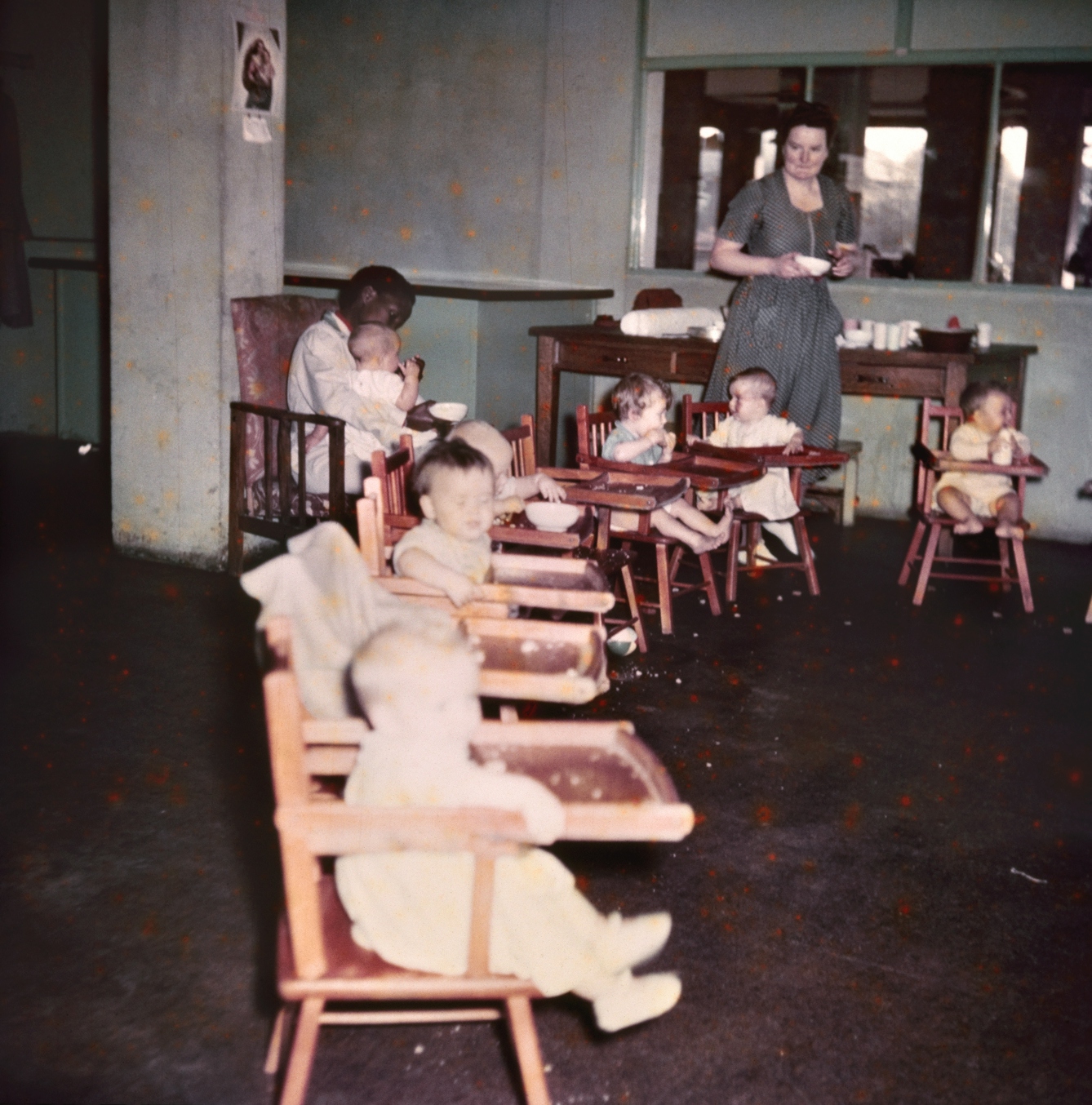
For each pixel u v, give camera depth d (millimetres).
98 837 2738
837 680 4004
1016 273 6363
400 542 2512
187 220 4773
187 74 4648
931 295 6445
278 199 4980
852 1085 1999
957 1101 1974
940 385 5699
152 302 4895
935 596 5102
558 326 6504
